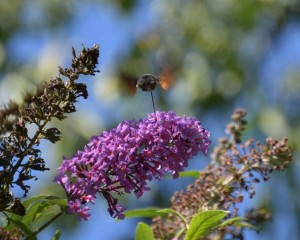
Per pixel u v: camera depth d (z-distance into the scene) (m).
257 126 11.88
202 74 13.12
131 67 13.05
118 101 12.56
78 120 12.11
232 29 13.70
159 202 11.70
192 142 4.62
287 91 12.73
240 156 5.32
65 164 4.50
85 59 4.46
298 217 11.00
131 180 4.52
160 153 4.54
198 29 13.70
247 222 5.49
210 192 5.26
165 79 6.29
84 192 4.48
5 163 4.38
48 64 12.78
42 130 4.47
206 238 5.09
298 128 11.95
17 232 4.51
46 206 4.73
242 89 13.02
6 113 4.41
